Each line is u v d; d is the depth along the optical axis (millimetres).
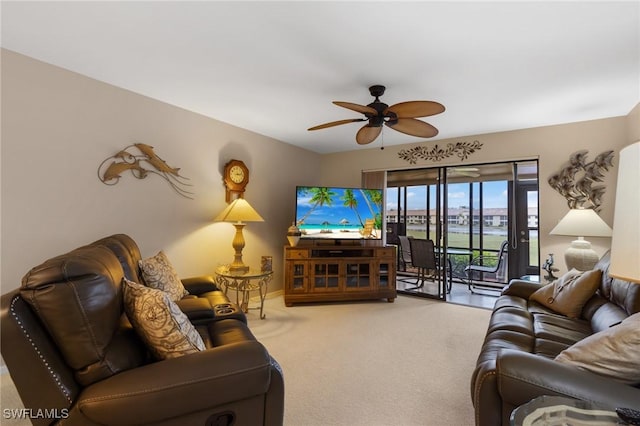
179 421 1052
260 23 1843
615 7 1650
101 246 1680
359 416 1754
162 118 3084
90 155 2588
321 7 1689
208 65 2367
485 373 1237
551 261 3342
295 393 1973
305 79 2564
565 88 2674
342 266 4137
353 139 4488
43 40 2059
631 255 783
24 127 2252
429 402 1890
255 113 3408
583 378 1068
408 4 1652
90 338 1014
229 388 1096
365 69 2375
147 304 1216
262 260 3486
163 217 3109
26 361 944
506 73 2410
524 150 3832
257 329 3111
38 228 2314
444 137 4297
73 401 987
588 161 3475
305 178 5051
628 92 2746
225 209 3596
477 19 1768
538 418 911
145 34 1977
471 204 5629
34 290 962
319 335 2957
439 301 4344
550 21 1776
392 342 2801
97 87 2623
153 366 1078
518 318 2152
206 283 2760
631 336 1083
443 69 2357
